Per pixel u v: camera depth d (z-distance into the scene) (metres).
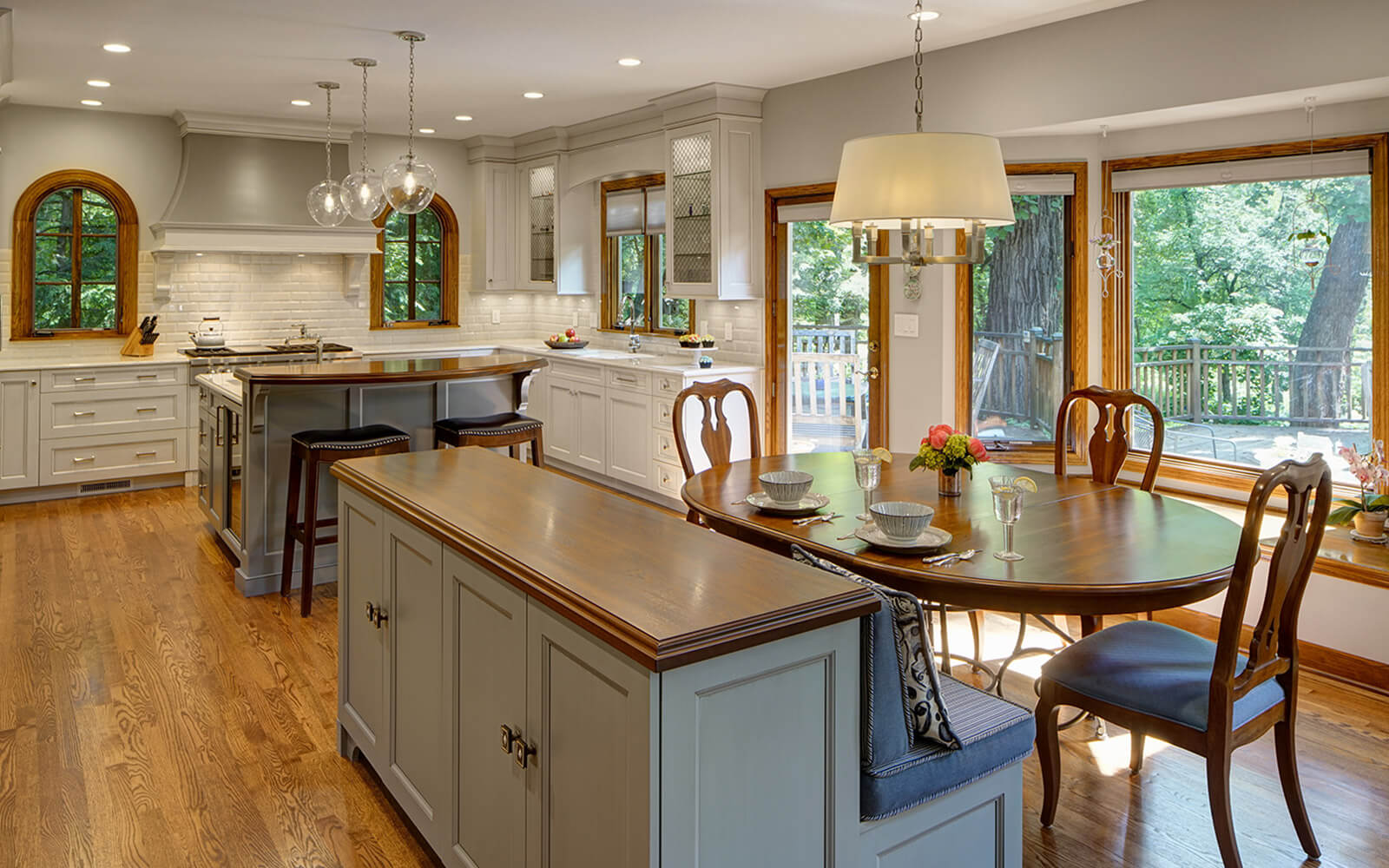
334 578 4.86
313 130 7.29
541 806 1.88
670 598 1.72
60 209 6.88
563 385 7.36
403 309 8.27
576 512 2.39
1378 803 2.76
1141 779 2.92
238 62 5.33
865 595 1.80
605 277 7.83
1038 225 5.16
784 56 5.15
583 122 7.29
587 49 5.01
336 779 2.92
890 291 5.55
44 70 5.55
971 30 4.65
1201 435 4.94
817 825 1.77
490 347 8.05
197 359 6.79
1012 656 3.41
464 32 4.68
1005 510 2.51
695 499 3.22
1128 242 5.06
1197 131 4.61
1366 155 4.09
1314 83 3.73
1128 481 5.17
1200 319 4.87
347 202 5.14
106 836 2.59
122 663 3.78
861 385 5.88
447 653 2.27
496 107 6.66
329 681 3.64
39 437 6.36
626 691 1.58
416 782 2.50
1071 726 3.24
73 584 4.74
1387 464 4.11
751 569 1.92
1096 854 2.52
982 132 4.88
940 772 1.95
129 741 3.13
